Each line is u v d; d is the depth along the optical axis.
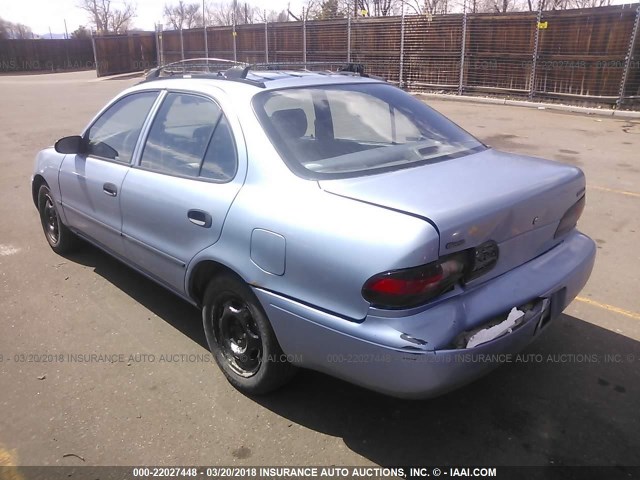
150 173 3.32
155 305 3.97
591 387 2.96
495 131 10.95
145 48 35.12
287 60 22.05
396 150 2.92
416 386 2.13
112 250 3.91
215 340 3.07
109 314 3.84
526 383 3.01
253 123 2.79
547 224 2.63
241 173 2.74
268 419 2.75
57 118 13.98
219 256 2.74
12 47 39.66
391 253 2.07
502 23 15.23
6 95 20.25
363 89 3.40
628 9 12.70
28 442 2.60
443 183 2.49
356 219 2.22
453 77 16.89
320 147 2.78
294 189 2.51
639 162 8.22
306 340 2.41
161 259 3.27
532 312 2.47
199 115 3.12
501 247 2.36
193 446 2.57
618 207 6.08
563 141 9.87
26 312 3.87
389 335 2.10
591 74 13.75
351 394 2.93
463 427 2.67
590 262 2.90
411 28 17.36
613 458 2.47
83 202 4.10
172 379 3.08
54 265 4.72
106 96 19.62
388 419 2.74
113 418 2.76
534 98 15.03
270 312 2.53
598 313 3.78
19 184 7.60
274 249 2.45
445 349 2.10
